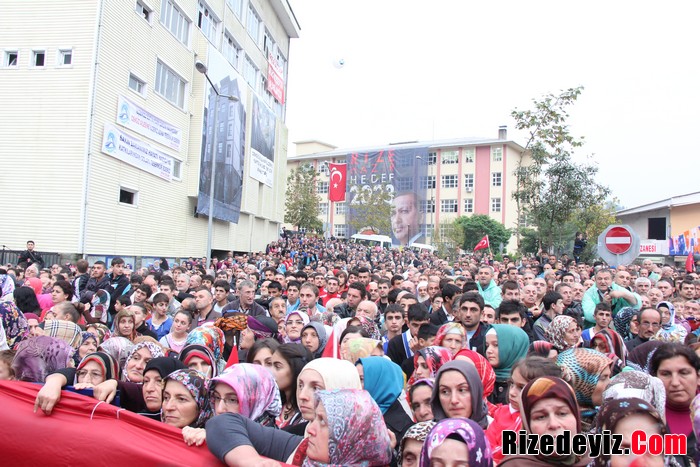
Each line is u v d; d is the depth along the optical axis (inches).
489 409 160.9
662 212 1581.0
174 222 953.5
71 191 681.0
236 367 132.6
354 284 328.5
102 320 329.7
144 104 829.8
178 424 131.9
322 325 225.1
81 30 697.0
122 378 176.9
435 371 160.9
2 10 713.0
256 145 1337.4
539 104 858.8
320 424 101.5
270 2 1523.1
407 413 148.6
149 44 837.8
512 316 229.6
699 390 144.3
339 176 2534.5
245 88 1246.3
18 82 701.9
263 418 134.8
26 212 684.7
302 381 120.4
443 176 2790.4
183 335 255.3
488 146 2701.8
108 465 118.8
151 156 852.0
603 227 1342.3
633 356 189.0
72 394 131.3
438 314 296.7
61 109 690.8
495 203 2664.9
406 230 2687.0
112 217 749.3
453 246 2180.1
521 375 134.3
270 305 297.3
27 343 163.3
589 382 135.7
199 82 1010.7
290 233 2063.2
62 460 123.0
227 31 1175.6
